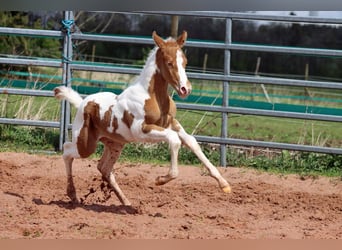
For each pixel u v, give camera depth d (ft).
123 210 30.81
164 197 34.32
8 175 36.83
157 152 43.09
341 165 42.19
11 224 26.53
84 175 37.65
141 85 29.35
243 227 28.07
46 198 32.65
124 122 29.48
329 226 29.48
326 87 40.91
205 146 44.50
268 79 41.42
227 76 41.93
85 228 26.17
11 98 51.08
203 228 27.25
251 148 43.86
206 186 36.58
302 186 37.78
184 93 27.91
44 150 44.32
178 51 28.53
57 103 52.37
